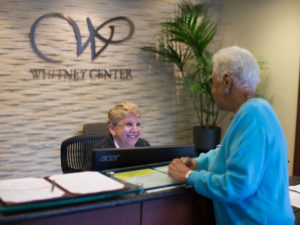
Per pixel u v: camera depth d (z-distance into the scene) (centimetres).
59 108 422
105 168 150
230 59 128
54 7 408
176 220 137
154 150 159
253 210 122
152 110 480
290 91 396
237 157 115
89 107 438
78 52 423
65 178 129
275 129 120
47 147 421
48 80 413
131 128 202
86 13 424
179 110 500
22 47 397
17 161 409
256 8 438
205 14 455
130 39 453
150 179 138
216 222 138
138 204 126
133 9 451
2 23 385
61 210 105
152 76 475
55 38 411
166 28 470
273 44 416
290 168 399
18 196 107
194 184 126
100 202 114
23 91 403
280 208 121
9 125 401
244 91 128
